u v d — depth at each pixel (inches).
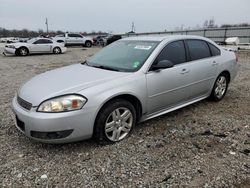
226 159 134.2
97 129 141.3
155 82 163.0
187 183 114.7
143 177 119.1
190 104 207.0
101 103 137.9
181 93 184.1
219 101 229.9
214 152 141.3
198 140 155.2
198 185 113.3
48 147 145.7
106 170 124.5
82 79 149.0
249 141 154.6
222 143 151.7
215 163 130.3
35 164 129.8
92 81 145.6
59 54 815.1
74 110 131.6
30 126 132.4
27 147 146.4
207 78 205.5
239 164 129.6
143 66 161.0
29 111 134.0
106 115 142.1
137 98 154.7
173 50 180.5
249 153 140.6
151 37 190.7
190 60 190.7
